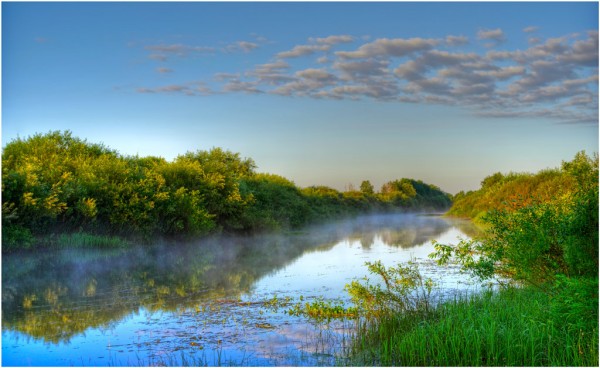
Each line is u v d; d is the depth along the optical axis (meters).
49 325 11.37
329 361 8.71
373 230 43.47
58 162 25.19
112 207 24.75
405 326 9.98
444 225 50.03
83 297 14.38
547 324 8.53
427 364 8.07
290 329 10.93
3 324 11.45
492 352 8.05
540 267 11.77
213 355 9.25
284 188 48.41
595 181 11.14
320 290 15.39
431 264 20.17
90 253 21.88
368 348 9.20
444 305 11.32
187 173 32.66
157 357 9.19
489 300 11.27
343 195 75.00
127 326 11.30
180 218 28.66
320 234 38.81
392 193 108.00
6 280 16.58
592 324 8.36
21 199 19.89
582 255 10.59
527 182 45.03
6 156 25.55
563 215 11.42
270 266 20.70
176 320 11.83
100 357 9.22
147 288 15.76
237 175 43.41
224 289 15.64
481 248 12.59
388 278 12.85
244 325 11.32
